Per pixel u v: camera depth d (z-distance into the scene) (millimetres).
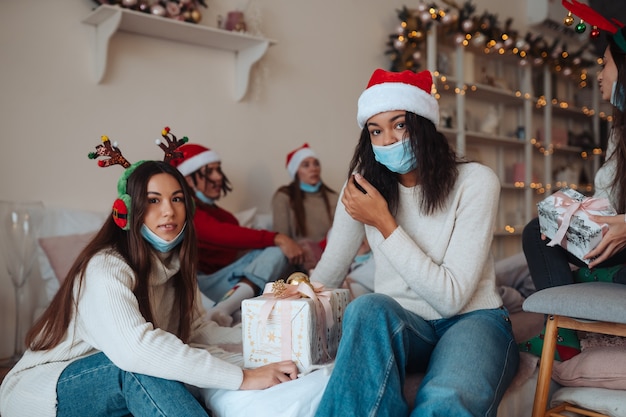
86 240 2553
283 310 1429
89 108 2934
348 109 4109
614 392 1489
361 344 1276
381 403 1235
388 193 1626
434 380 1263
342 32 4074
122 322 1342
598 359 1561
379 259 1668
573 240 1512
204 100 3375
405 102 1547
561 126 5852
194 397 1400
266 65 3650
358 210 1578
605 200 1491
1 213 2416
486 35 4547
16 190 2705
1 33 2674
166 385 1331
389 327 1324
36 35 2773
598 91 5832
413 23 4168
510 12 5332
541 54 5047
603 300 1356
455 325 1455
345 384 1231
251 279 2553
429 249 1588
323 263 1808
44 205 2768
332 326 1550
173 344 1355
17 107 2715
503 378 1366
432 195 1559
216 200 3252
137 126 3102
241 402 1330
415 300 1592
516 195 5293
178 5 3055
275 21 3691
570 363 1613
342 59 4070
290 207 3359
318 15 3938
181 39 3252
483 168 1593
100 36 2922
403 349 1338
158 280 1564
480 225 1531
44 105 2793
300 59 3834
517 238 5203
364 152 1672
